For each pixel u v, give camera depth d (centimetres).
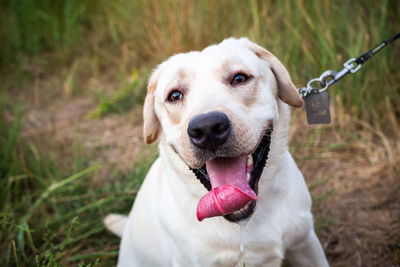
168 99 57
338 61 93
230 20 116
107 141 106
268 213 58
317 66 95
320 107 66
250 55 57
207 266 58
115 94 124
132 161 96
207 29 115
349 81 94
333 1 101
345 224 75
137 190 82
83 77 145
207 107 51
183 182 58
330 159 90
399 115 93
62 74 147
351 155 89
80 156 98
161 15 123
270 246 58
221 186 50
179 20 118
